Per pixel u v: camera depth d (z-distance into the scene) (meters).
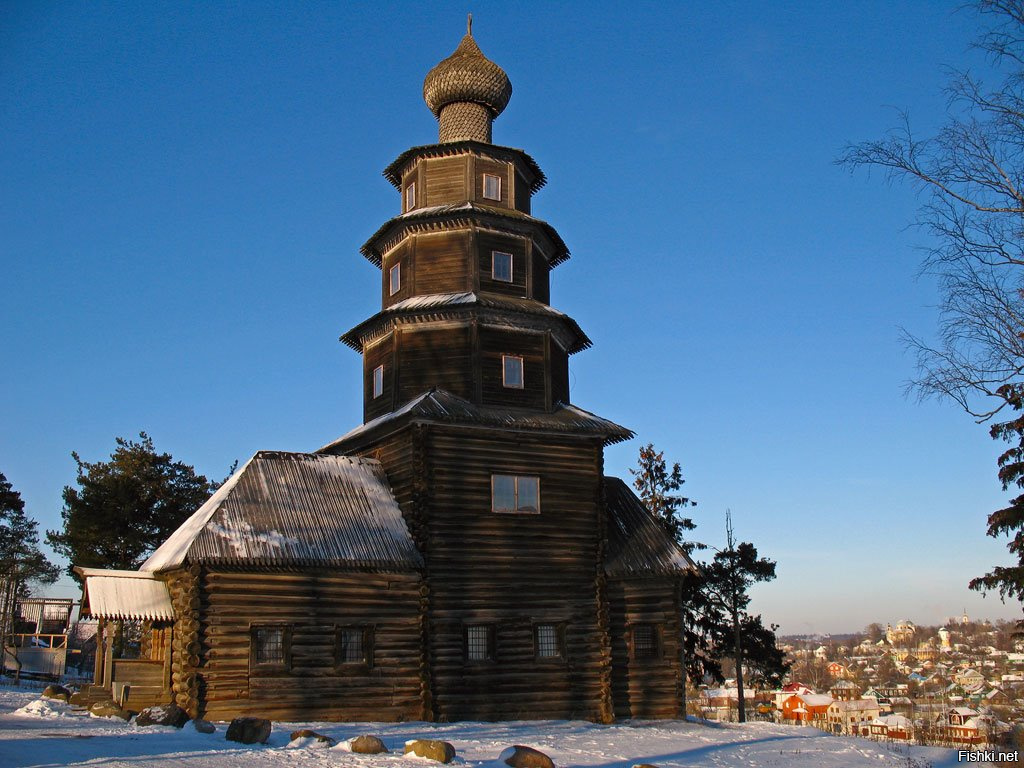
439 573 30.84
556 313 35.25
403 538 30.95
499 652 31.14
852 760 26.53
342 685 28.83
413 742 19.27
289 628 28.47
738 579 52.59
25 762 15.89
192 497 56.66
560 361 36.62
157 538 55.72
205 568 27.70
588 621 32.72
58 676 60.09
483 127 38.50
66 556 57.94
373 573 30.02
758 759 25.44
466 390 33.53
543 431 33.09
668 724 31.91
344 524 30.62
